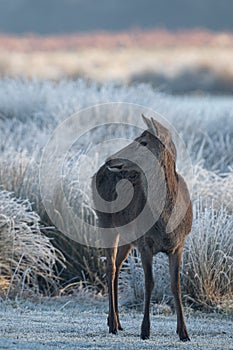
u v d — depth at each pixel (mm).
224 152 40750
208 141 42281
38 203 32781
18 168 33719
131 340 22891
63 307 28453
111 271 25000
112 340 22781
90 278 31562
